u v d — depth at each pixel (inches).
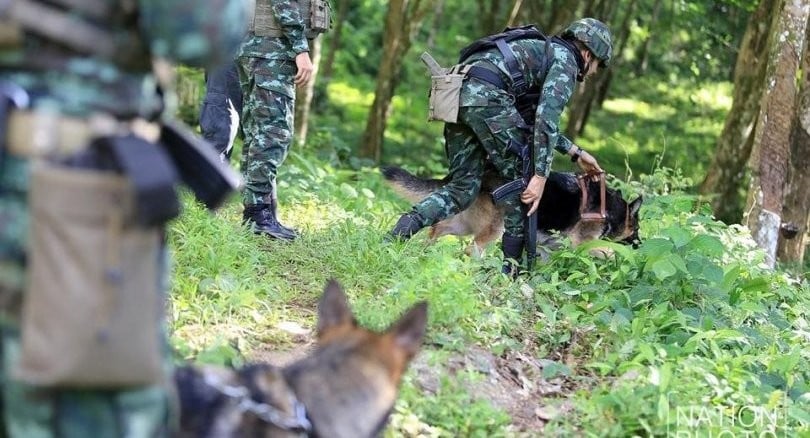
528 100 227.6
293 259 215.5
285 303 190.5
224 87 242.2
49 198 81.9
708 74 735.1
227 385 102.0
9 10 82.2
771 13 459.2
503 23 618.5
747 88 467.8
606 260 247.6
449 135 235.0
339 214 281.9
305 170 354.6
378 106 514.0
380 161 522.6
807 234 377.1
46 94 83.7
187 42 83.5
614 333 197.0
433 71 227.8
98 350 82.5
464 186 233.6
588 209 261.9
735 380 179.6
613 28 693.9
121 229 83.9
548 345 194.1
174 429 94.4
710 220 265.9
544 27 617.9
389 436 141.9
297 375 106.0
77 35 83.7
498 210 250.5
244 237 217.5
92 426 85.7
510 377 176.1
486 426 153.4
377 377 108.8
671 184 345.4
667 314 205.9
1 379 86.7
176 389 98.2
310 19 230.7
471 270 209.0
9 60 84.0
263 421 99.9
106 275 82.7
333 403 105.1
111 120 86.4
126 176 83.7
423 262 209.6
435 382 162.4
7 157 83.8
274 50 225.1
